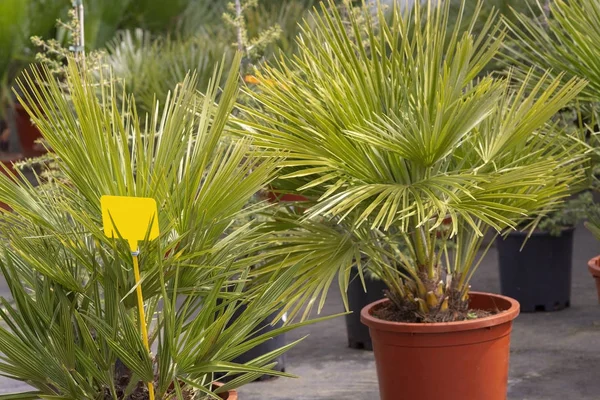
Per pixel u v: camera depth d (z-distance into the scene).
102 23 6.25
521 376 3.51
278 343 3.63
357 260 2.57
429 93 2.64
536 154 2.78
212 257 2.07
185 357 1.93
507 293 4.58
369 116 2.59
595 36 2.92
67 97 2.85
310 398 3.37
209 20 6.83
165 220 2.00
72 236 2.03
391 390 2.86
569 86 2.63
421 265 2.83
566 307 4.57
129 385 2.01
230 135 2.61
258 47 3.77
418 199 2.42
